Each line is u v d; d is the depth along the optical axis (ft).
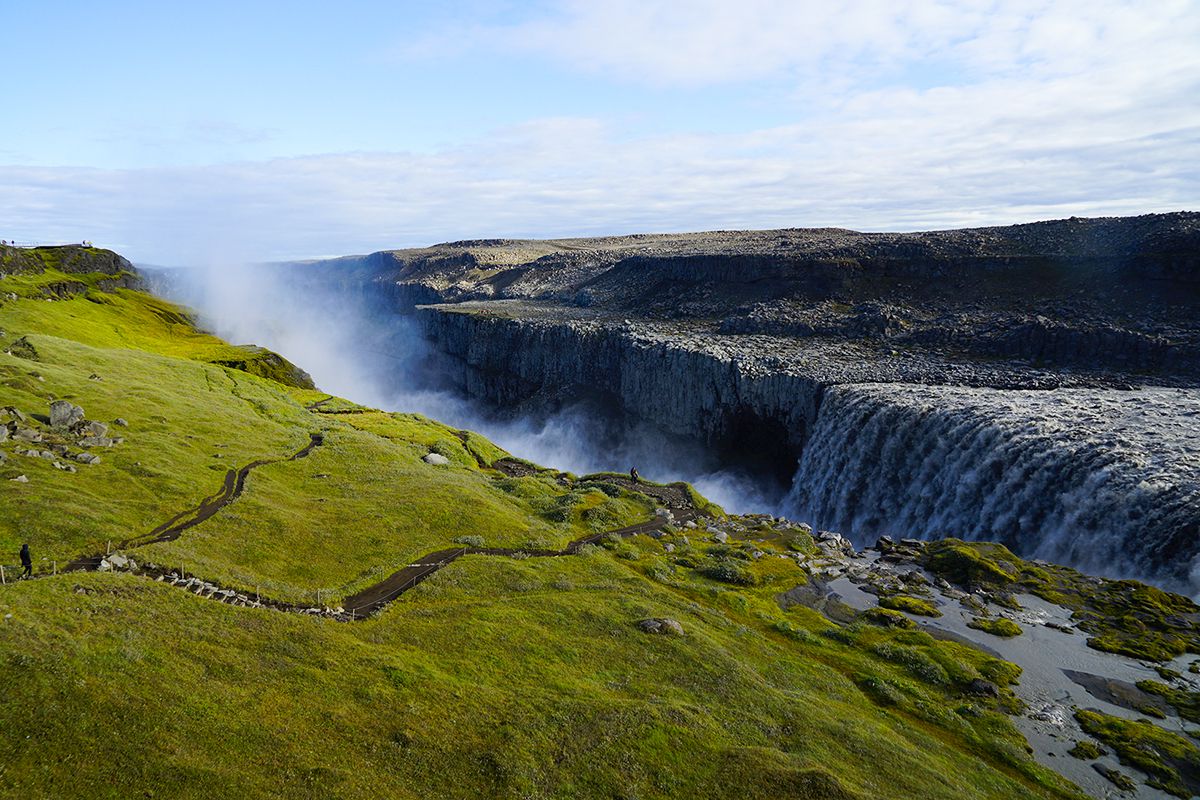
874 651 162.20
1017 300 524.52
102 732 84.94
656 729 108.17
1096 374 386.73
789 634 167.53
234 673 104.78
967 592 204.33
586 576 185.47
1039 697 146.30
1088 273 520.83
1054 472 267.39
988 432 301.84
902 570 221.66
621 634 146.41
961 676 151.12
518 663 127.75
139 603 119.34
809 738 115.34
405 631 135.74
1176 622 181.78
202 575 145.79
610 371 652.48
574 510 251.80
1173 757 124.98
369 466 265.34
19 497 164.25
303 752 90.02
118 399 274.98
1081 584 208.44
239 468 237.66
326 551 179.83
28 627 100.99
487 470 333.01
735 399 487.20
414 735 98.17
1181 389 347.36
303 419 344.28
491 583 171.12
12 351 306.96
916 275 615.98
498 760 95.25
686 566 209.87
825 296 634.02
